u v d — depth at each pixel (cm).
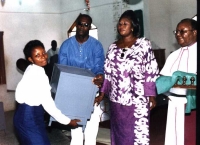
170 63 283
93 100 302
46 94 257
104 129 490
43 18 908
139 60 266
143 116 274
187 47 273
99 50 350
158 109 621
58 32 941
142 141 277
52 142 446
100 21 837
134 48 269
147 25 734
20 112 259
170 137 272
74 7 905
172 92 273
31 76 257
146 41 270
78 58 350
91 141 349
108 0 810
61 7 938
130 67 268
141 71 268
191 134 272
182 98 267
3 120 512
